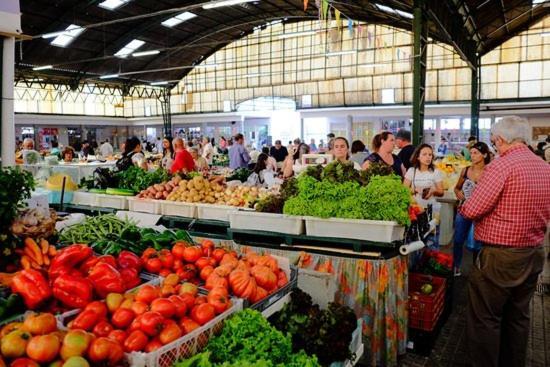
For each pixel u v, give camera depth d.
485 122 18.14
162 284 2.05
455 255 4.85
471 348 2.71
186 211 4.09
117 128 27.42
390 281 2.89
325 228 3.07
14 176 2.16
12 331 1.39
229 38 22.80
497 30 14.95
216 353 1.67
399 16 13.25
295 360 1.76
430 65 18.84
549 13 16.19
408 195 2.97
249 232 3.40
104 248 2.40
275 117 22.38
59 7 15.04
